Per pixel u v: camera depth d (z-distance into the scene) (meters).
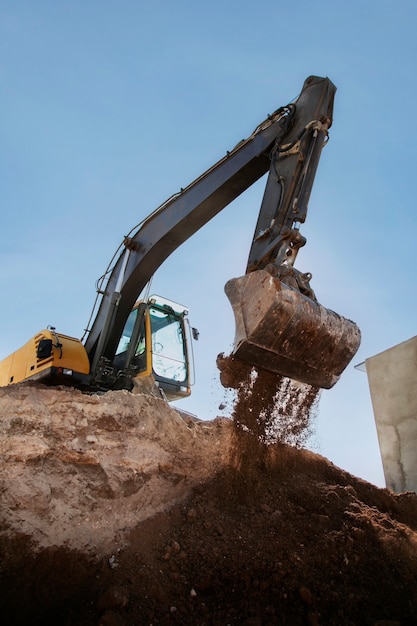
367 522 5.16
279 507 5.32
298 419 5.63
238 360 4.92
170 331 9.98
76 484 4.73
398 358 8.88
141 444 5.37
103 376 8.54
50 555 4.23
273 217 5.40
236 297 4.83
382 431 8.71
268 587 4.29
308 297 4.90
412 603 4.35
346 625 4.06
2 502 4.26
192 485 5.45
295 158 5.49
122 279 8.39
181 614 4.04
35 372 8.42
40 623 4.10
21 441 4.62
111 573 4.34
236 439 5.62
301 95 5.90
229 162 6.67
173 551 4.59
